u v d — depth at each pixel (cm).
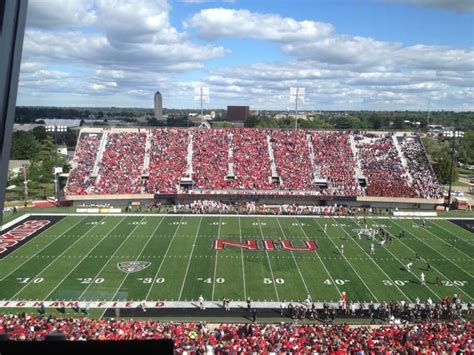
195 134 6875
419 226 4891
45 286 3128
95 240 4209
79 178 5941
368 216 5338
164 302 2920
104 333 2048
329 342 2056
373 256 3872
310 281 3306
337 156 6581
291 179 6162
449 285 3269
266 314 2781
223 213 5344
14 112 529
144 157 6412
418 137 6906
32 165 7006
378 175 6234
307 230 4653
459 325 2473
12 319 2341
